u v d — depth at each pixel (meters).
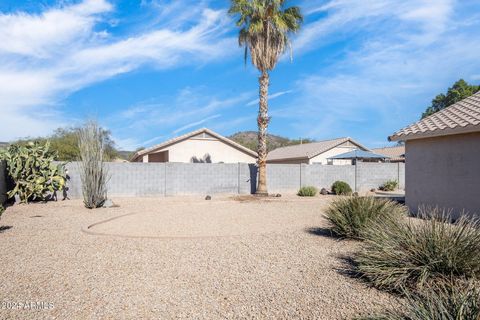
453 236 4.93
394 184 26.36
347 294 4.62
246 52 21.95
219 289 4.92
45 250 7.23
